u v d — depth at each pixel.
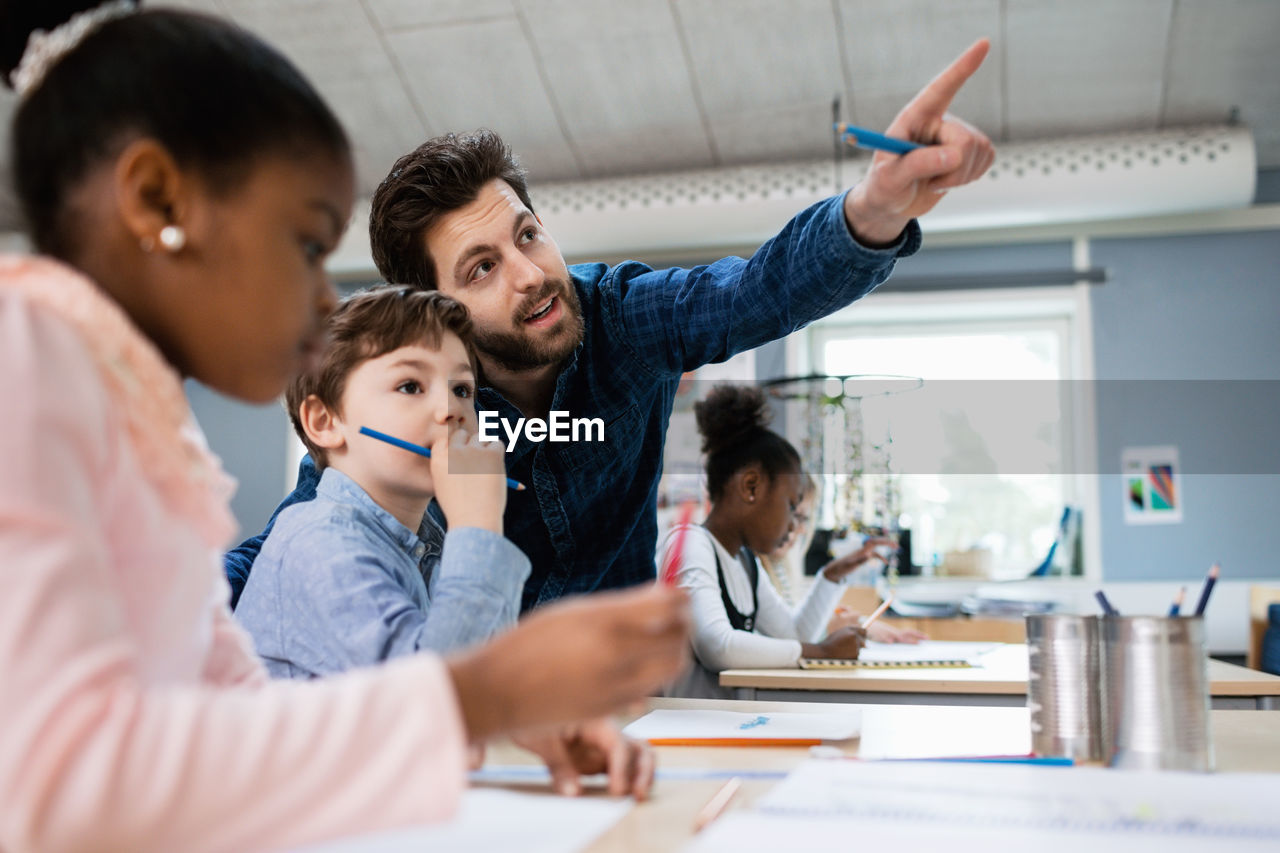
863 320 4.18
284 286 0.53
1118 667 0.72
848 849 0.48
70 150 0.49
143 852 0.37
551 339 1.26
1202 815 0.55
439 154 1.24
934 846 0.49
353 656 0.89
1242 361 3.80
